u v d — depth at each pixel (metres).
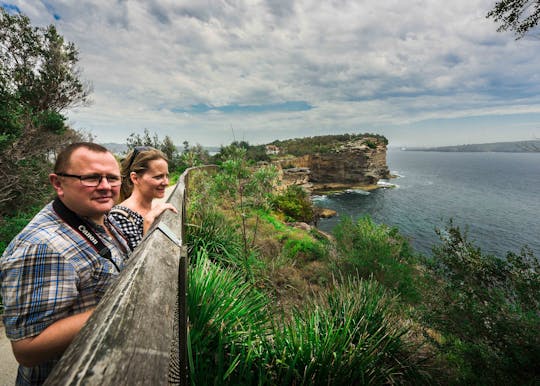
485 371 2.89
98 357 0.47
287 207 21.92
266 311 2.46
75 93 12.22
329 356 2.04
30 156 7.81
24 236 0.80
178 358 1.09
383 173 111.50
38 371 0.88
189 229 4.20
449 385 2.84
